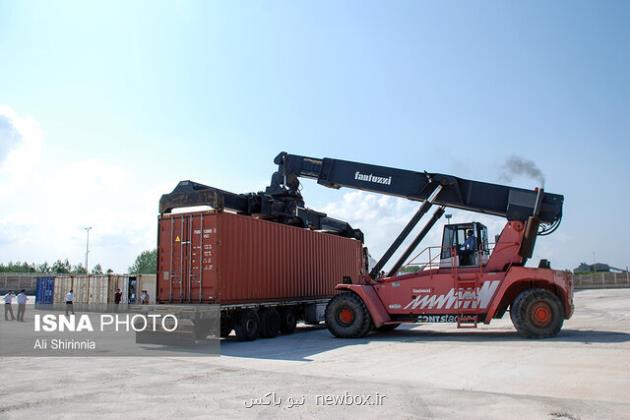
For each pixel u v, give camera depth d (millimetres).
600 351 10570
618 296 40031
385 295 15195
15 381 8859
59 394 7715
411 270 15570
